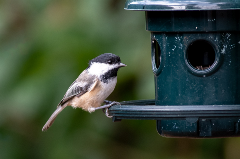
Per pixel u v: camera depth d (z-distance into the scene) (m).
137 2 7.75
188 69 7.82
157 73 8.29
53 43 10.45
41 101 10.11
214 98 7.74
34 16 11.12
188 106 7.05
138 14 11.08
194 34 7.75
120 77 10.49
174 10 7.24
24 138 11.17
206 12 7.56
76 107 9.73
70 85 9.98
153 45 8.55
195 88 7.81
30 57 10.44
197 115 6.92
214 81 7.73
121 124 11.58
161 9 7.30
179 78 7.92
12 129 11.16
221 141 11.34
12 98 10.15
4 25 11.16
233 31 7.65
